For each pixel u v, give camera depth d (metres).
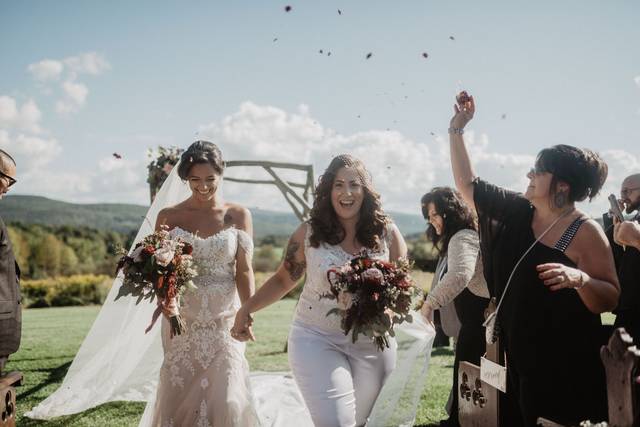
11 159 3.89
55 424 5.33
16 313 3.73
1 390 3.41
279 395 6.12
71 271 39.44
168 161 8.79
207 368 4.22
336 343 3.73
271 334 11.34
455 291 4.20
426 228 4.83
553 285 2.78
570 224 3.07
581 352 3.00
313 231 3.82
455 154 3.67
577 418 2.97
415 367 4.15
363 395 3.80
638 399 2.34
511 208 3.32
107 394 5.89
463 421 3.78
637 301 3.56
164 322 4.44
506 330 3.20
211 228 4.49
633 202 4.32
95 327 5.89
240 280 4.51
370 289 3.50
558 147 3.14
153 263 4.01
